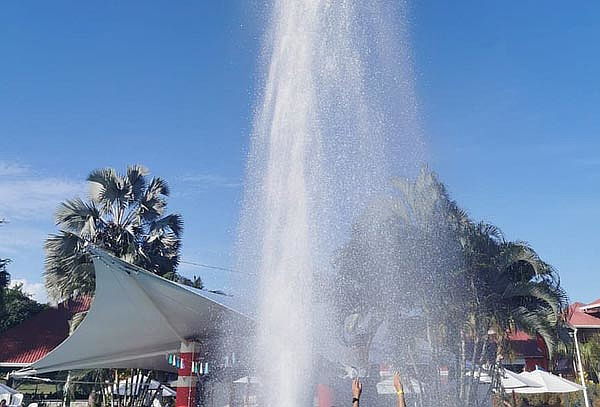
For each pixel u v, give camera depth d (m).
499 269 16.73
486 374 16.62
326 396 10.59
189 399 14.29
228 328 13.41
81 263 23.30
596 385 28.08
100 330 14.79
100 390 26.17
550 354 16.59
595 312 40.59
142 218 25.27
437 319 14.95
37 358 28.47
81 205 24.61
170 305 13.43
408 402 14.48
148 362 19.22
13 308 52.75
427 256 15.16
